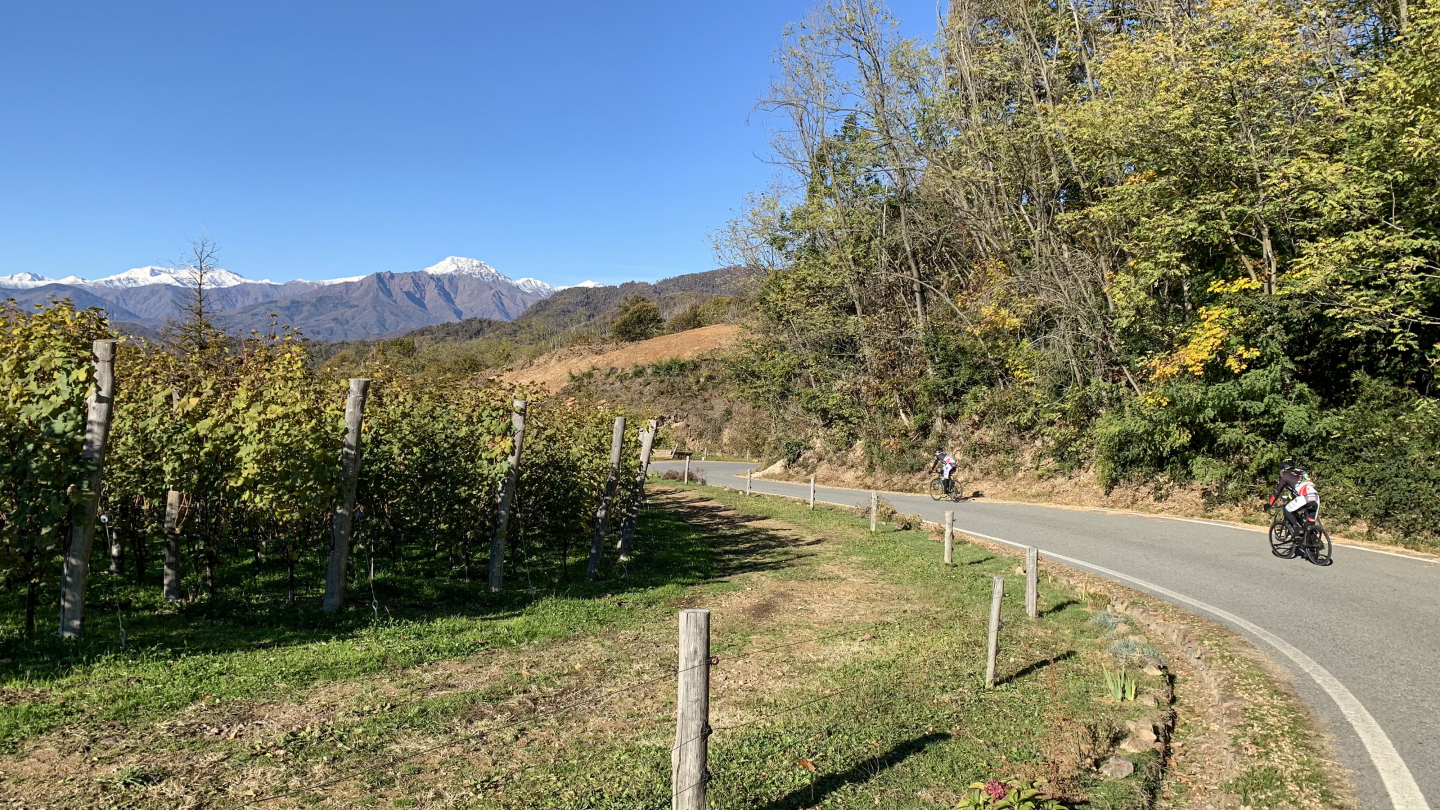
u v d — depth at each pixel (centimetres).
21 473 624
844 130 3209
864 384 3231
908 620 939
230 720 539
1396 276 1430
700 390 6794
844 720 604
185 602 829
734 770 510
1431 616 873
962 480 2684
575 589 1093
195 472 802
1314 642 786
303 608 845
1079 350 2278
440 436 1060
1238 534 1530
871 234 3244
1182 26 1823
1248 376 1678
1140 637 852
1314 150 1634
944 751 548
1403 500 1377
